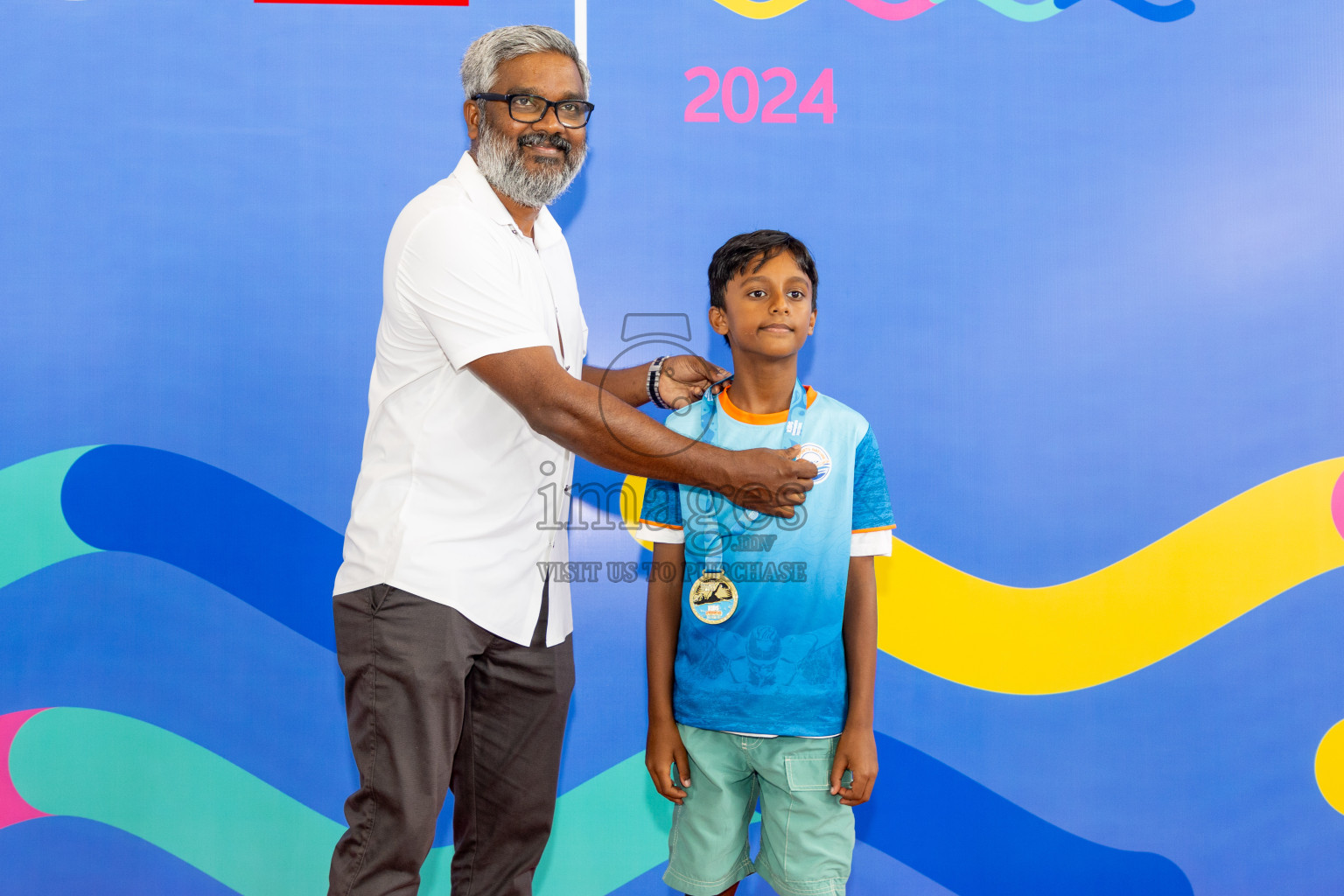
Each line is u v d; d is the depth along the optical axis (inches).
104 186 60.8
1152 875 63.0
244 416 61.5
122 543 61.1
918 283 62.7
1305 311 63.6
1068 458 63.2
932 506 62.8
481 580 46.9
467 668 47.2
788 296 49.2
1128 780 63.1
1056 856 63.0
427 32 61.4
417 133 61.4
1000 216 62.9
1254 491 63.5
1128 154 63.0
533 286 49.3
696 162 62.2
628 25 61.7
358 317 61.8
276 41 61.0
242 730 61.5
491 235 46.4
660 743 50.7
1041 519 63.1
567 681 52.9
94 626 61.1
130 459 61.2
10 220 60.6
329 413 61.8
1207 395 63.5
